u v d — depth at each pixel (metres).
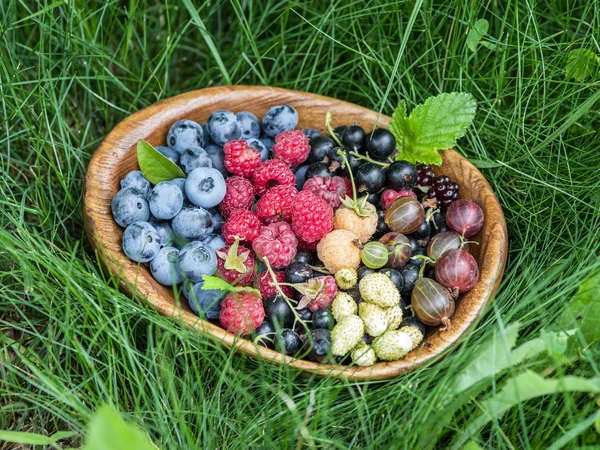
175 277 0.31
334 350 0.30
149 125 0.34
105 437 0.22
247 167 0.34
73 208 0.37
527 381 0.25
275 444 0.28
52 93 0.37
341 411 0.30
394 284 0.32
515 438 0.29
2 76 0.37
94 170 0.32
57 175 0.35
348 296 0.31
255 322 0.30
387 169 0.34
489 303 0.31
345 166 0.35
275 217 0.33
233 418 0.30
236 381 0.30
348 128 0.35
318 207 0.32
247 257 0.32
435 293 0.30
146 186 0.33
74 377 0.32
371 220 0.33
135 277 0.30
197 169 0.32
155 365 0.29
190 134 0.34
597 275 0.29
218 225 0.34
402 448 0.27
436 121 0.36
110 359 0.30
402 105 0.36
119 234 0.32
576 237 0.35
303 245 0.33
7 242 0.30
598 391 0.25
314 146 0.36
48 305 0.31
